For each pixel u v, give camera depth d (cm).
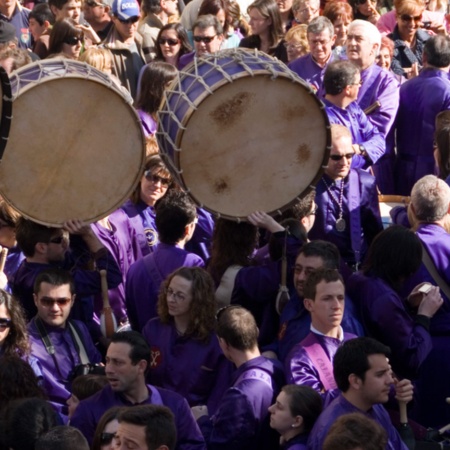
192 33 2544
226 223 1496
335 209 1678
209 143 1400
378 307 1404
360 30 2047
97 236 1542
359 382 1192
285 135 1438
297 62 2266
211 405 1391
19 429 1107
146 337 1425
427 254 1521
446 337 1516
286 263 1453
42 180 1413
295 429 1230
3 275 1485
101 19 2525
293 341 1386
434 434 1370
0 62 1888
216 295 1485
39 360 1407
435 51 2077
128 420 1083
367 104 2052
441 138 1794
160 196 1655
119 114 1431
